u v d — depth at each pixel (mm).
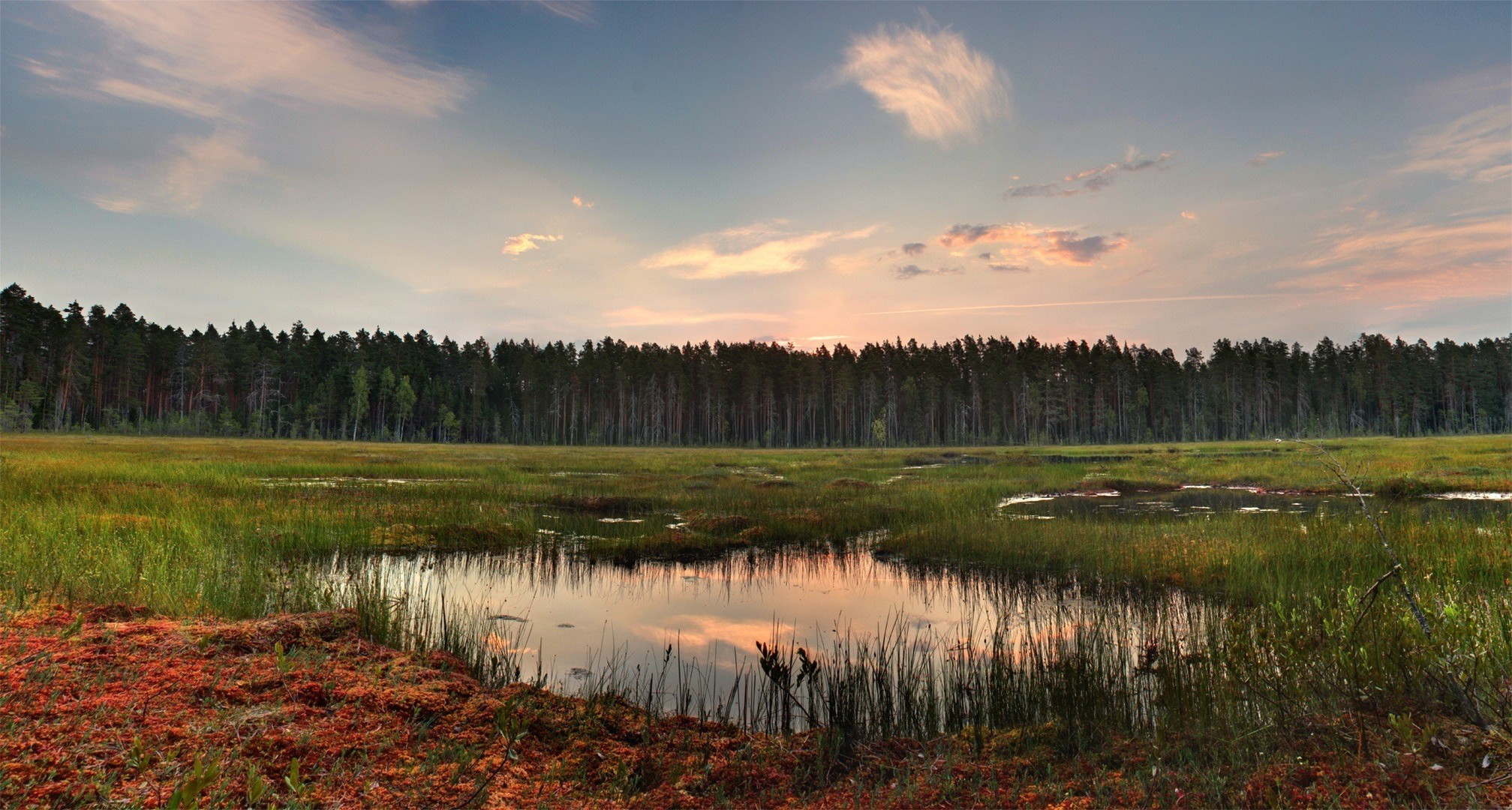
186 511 13797
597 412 106250
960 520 16203
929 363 107375
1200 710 5113
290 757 3662
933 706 5410
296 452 42062
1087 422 103312
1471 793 3361
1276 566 10508
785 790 4176
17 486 15672
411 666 5281
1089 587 10617
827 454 57062
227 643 5121
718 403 108188
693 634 8086
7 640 4754
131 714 3840
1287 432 97375
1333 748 4105
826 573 11867
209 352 85375
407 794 3477
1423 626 4656
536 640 7676
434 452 51344
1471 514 16391
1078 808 3695
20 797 2977
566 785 3869
